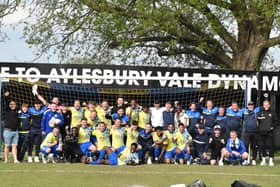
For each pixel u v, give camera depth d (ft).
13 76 65.05
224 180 46.24
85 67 66.74
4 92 65.62
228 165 58.49
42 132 58.03
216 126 59.72
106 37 95.14
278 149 64.80
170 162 59.93
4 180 44.68
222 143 59.47
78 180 45.14
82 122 58.08
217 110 60.90
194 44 96.17
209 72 67.97
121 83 68.13
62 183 43.47
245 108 62.64
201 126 60.08
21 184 42.75
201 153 59.98
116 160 57.36
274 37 93.25
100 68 66.95
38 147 58.18
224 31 95.09
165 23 87.61
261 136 59.98
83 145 57.93
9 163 56.24
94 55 97.96
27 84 66.54
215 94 68.69
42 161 58.44
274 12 80.79
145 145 59.52
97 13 90.99
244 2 88.53
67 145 58.29
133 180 45.50
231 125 59.88
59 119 58.03
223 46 100.99
